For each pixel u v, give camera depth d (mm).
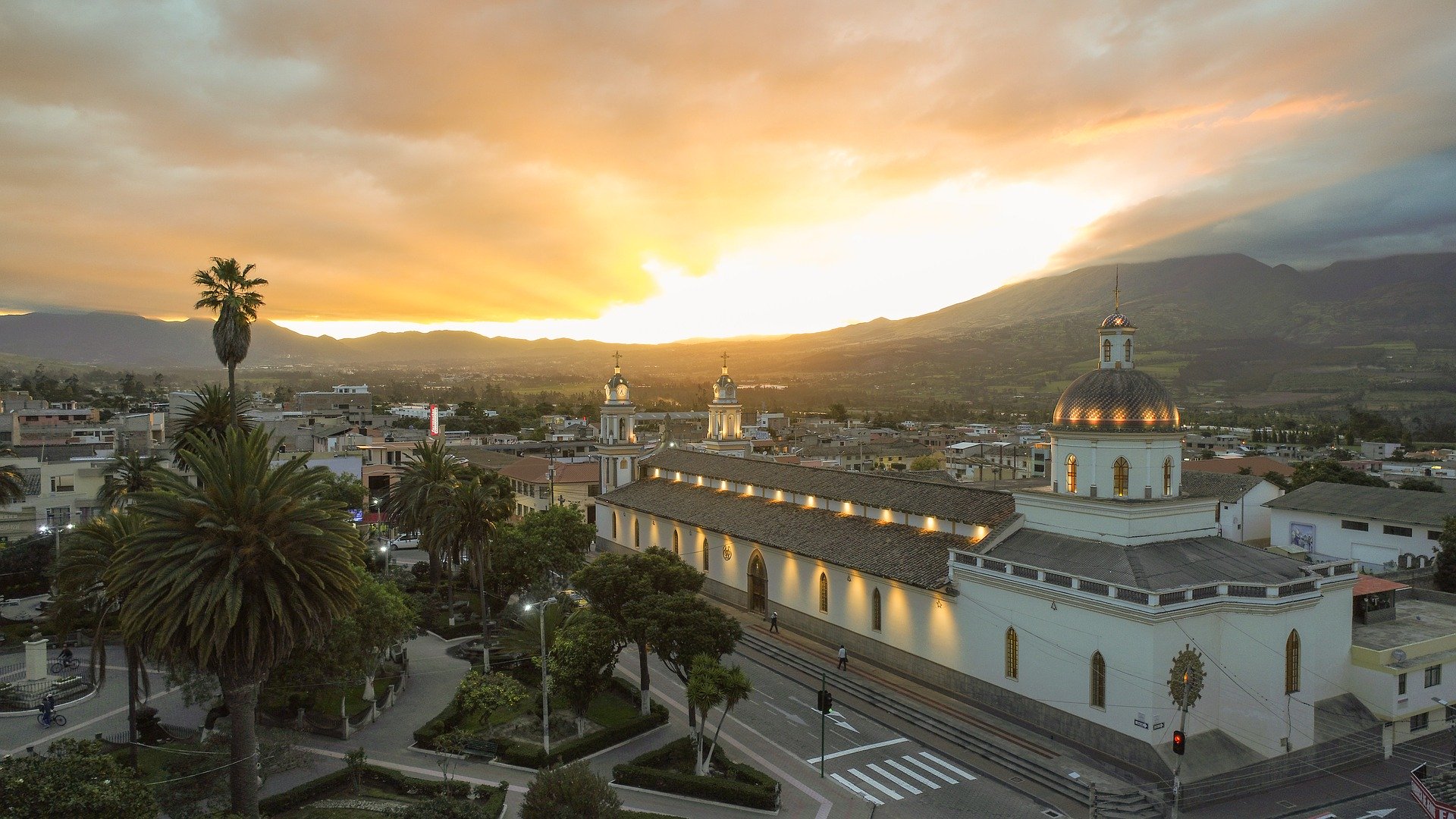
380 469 121188
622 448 107500
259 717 51844
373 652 52594
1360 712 48844
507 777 45312
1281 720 44844
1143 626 42594
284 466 37844
